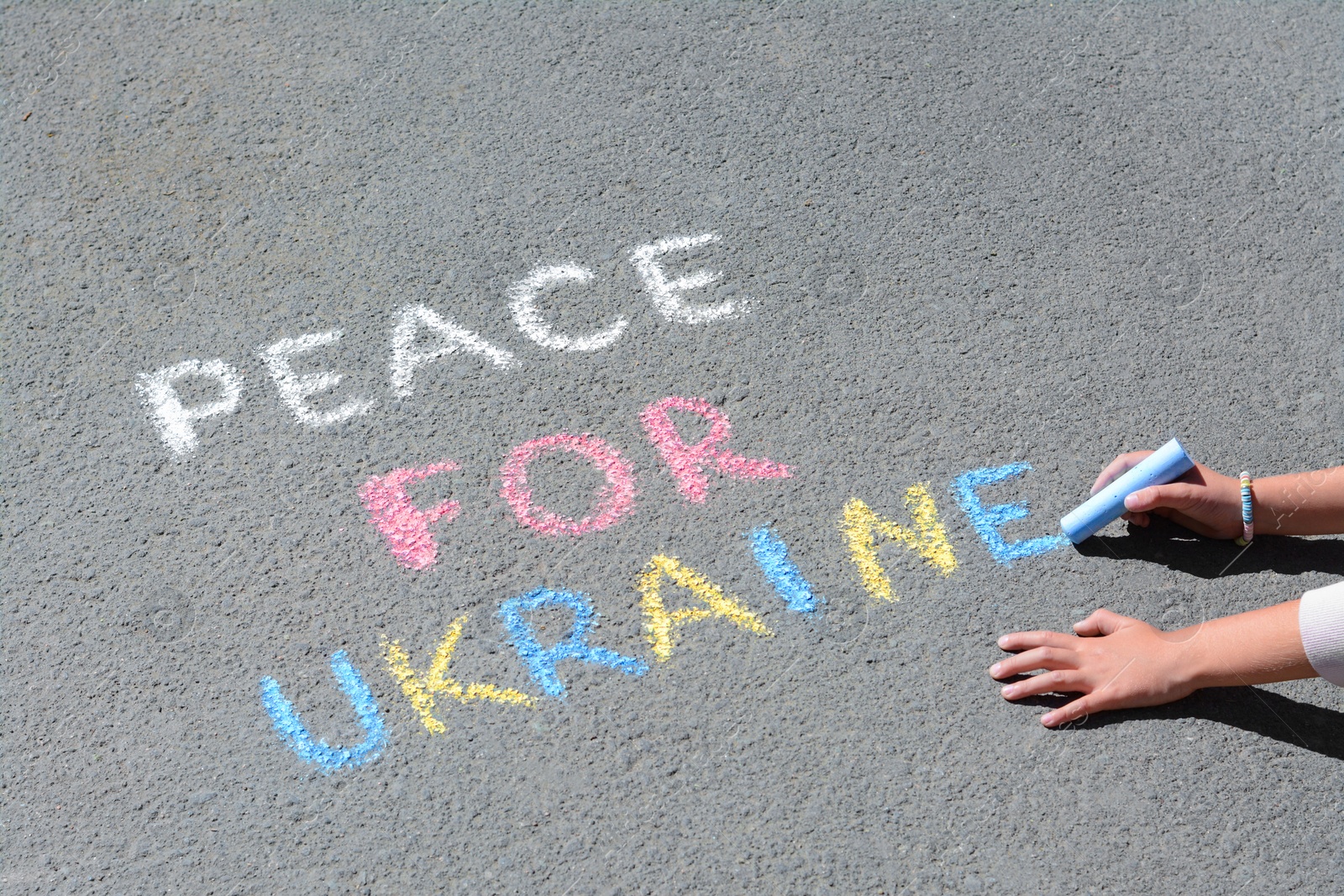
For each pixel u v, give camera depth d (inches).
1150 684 99.1
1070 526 110.4
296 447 118.3
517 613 107.0
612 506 113.7
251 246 133.8
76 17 156.8
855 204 137.4
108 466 117.4
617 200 137.7
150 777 99.0
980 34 155.7
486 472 116.2
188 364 124.5
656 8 157.9
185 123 145.6
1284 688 102.5
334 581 109.3
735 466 116.4
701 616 106.7
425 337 126.0
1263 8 159.5
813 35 155.0
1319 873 93.9
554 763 98.7
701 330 126.6
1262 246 134.6
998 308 128.6
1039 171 141.2
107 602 108.7
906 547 111.1
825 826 95.6
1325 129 146.3
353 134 143.9
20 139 144.3
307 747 100.1
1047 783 97.7
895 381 122.8
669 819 96.0
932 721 100.7
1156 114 147.6
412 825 96.0
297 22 156.1
